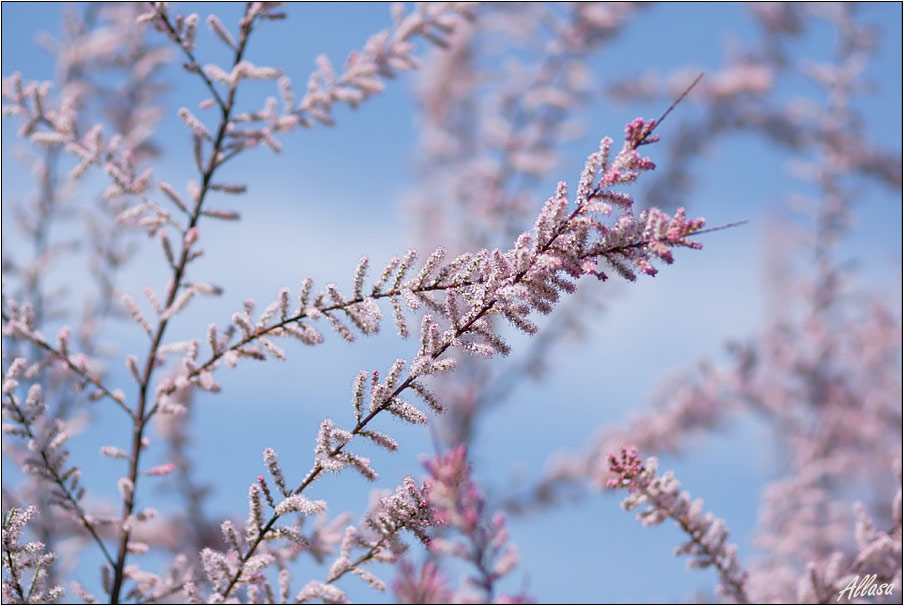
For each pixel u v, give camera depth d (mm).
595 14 6055
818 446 5809
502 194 6367
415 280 1849
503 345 1763
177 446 4109
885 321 6500
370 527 2012
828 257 6508
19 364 2711
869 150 6363
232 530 2080
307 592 2115
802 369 6234
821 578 2625
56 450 2684
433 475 2037
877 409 6020
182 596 2645
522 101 6336
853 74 6449
